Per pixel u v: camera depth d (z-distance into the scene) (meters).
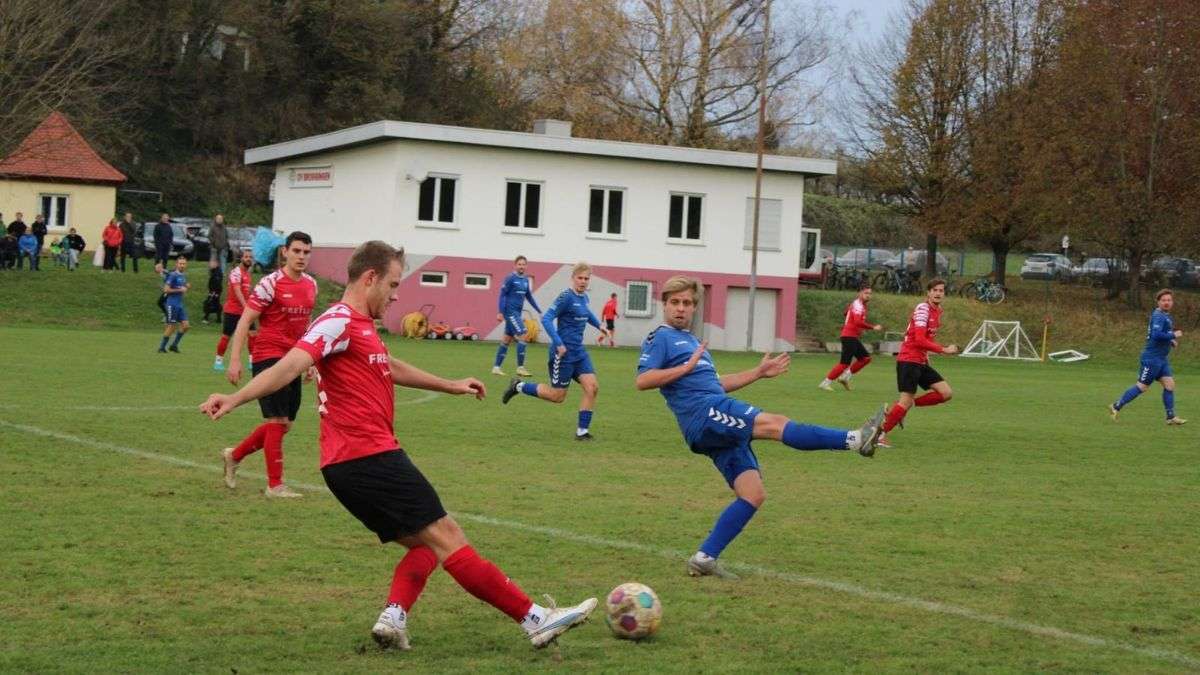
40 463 11.23
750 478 7.79
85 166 59.06
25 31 48.09
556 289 43.91
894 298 51.28
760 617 6.87
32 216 58.09
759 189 43.94
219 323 38.06
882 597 7.43
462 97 72.44
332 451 5.91
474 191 42.62
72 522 8.70
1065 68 51.91
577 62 59.25
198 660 5.74
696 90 58.94
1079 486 12.65
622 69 59.19
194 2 68.00
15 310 35.62
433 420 16.56
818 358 40.75
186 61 69.50
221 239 38.62
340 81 70.69
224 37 71.06
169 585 7.09
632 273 44.69
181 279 26.53
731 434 7.68
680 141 60.09
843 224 73.69
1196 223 49.09
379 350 5.96
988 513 10.65
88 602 6.68
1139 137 50.34
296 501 9.88
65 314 36.00
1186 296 55.22
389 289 6.08
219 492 10.16
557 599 7.10
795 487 11.84
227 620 6.45
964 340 48.84
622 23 58.12
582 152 43.31
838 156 67.25
